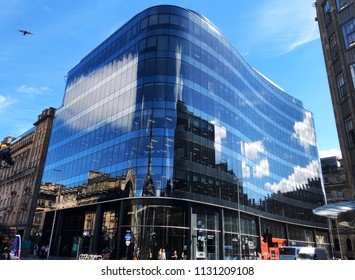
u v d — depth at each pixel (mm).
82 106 49719
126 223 33062
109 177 37469
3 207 69938
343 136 21109
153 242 30984
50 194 50062
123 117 38750
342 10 21984
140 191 32781
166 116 35250
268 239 28406
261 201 47906
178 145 34844
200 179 35719
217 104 41750
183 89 37312
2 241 9188
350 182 20141
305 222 59500
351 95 20094
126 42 43531
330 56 23250
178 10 40750
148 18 40844
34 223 51281
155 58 38000
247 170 45750
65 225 45344
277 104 63906
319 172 70188
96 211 38906
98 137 42688
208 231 35250
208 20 44562
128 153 35625
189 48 39750
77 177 44438
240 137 45656
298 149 65812
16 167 71500
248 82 53031
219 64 44312
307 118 73188
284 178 57750
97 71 48781
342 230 68688
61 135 52969
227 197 38938
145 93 36875
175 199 32938
